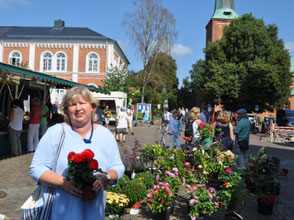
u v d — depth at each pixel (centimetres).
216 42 3466
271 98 3141
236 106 3319
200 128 576
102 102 2178
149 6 2977
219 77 3178
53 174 172
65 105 191
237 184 421
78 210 171
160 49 3019
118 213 410
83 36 3173
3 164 736
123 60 4338
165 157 493
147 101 4941
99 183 171
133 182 444
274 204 454
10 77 851
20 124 882
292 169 852
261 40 3178
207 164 516
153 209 398
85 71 3139
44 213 175
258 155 525
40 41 3159
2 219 212
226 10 5497
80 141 184
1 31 3516
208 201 400
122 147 1095
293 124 2753
